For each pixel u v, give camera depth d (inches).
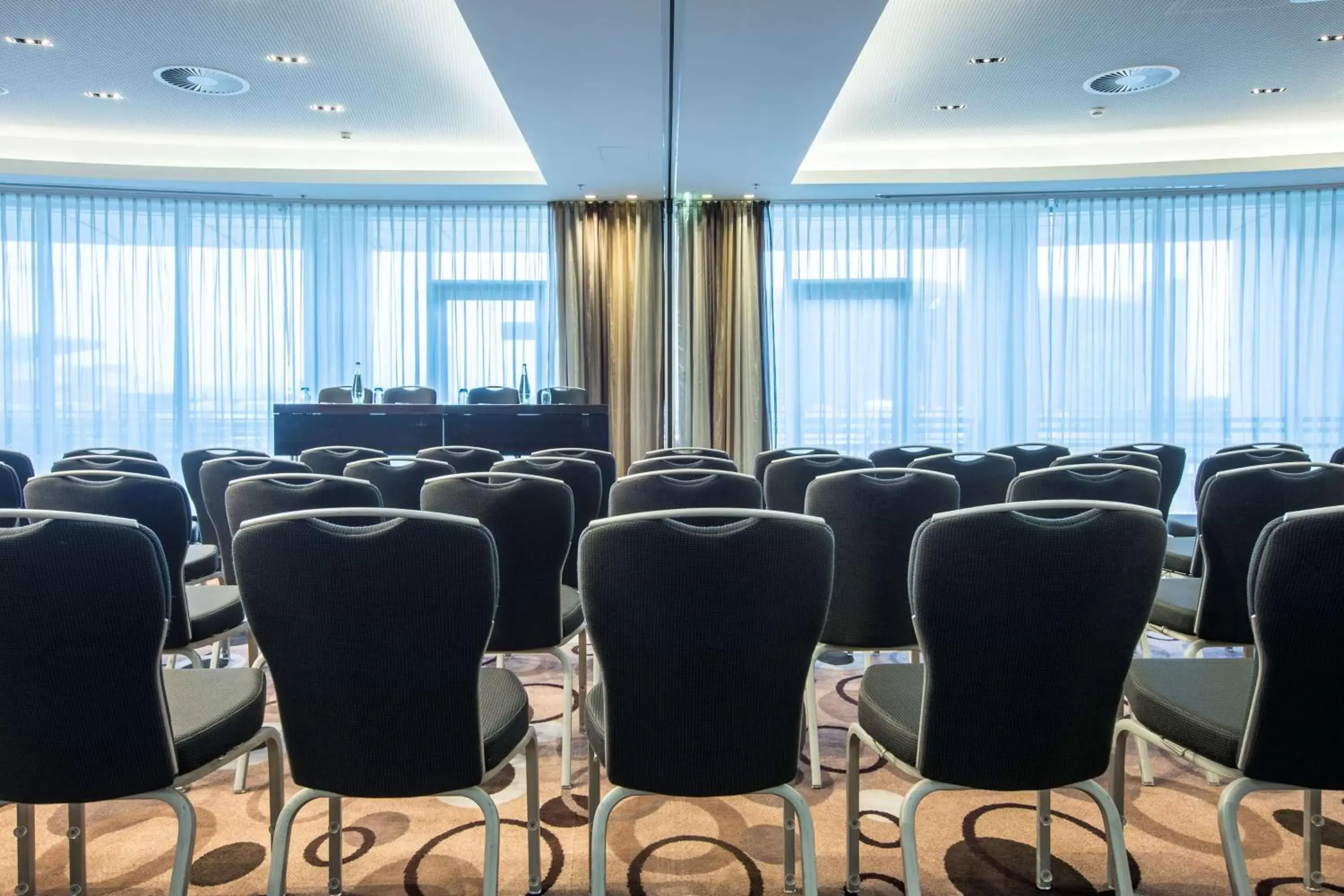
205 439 281.3
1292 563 46.9
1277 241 275.0
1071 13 168.1
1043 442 283.3
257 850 73.4
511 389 236.7
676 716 51.9
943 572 49.9
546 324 287.0
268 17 167.9
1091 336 281.7
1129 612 50.3
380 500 85.7
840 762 91.4
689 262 282.2
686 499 89.6
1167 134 246.8
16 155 247.3
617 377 282.2
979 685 51.2
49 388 274.5
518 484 79.2
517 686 66.0
